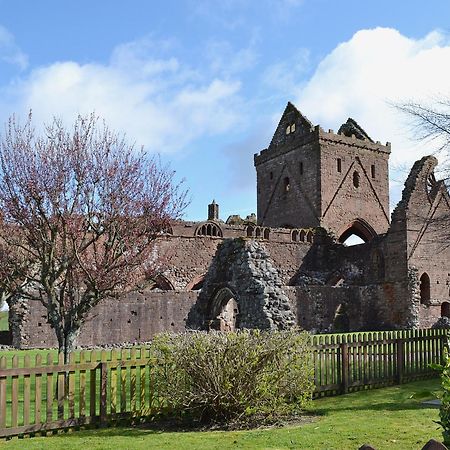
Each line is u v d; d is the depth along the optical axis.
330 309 39.06
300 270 48.25
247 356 10.07
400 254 41.75
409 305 40.75
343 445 8.06
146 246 15.89
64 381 9.83
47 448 8.34
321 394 12.66
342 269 46.88
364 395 12.77
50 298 14.24
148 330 32.09
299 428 9.41
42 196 14.34
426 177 43.28
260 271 21.12
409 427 9.13
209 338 10.26
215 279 22.86
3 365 9.06
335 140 53.47
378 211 55.34
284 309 20.55
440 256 43.31
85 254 16.44
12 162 14.45
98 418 9.96
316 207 52.19
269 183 58.25
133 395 10.36
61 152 14.95
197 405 10.12
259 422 10.07
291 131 56.62
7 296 28.70
